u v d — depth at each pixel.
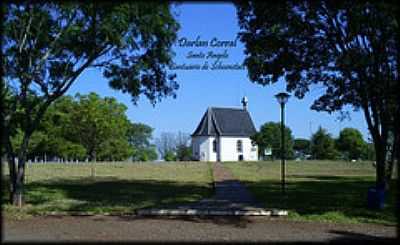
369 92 17.19
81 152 51.03
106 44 17.86
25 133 18.20
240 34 19.06
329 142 73.56
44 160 64.06
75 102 39.59
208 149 90.19
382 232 13.73
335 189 25.58
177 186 26.98
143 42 17.91
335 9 16.41
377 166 18.64
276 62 18.84
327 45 17.94
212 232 13.18
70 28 17.48
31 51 17.59
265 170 42.34
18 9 16.89
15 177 18.17
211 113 91.81
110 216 16.19
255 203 19.45
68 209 17.44
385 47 16.67
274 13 17.66
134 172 37.94
